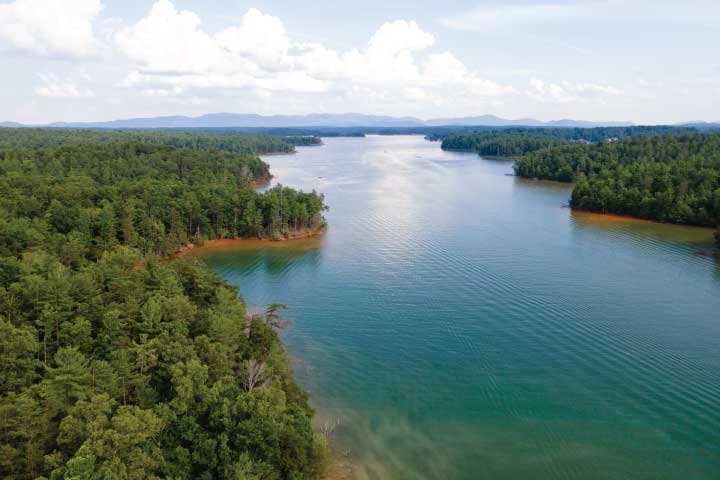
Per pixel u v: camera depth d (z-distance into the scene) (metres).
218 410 45.19
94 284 65.69
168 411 44.41
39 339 55.72
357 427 55.31
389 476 47.72
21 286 60.53
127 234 115.94
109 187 132.50
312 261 117.56
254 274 108.25
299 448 44.25
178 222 129.88
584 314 85.19
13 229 90.25
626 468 49.28
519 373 67.06
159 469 40.62
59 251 91.25
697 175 172.00
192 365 49.22
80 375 46.12
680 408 59.22
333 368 68.31
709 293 94.31
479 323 82.06
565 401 60.69
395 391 62.81
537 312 86.19
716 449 52.00
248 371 56.47
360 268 111.31
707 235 140.12
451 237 137.88
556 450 51.88
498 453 51.41
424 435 54.19
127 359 50.00
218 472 41.47
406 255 120.75
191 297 71.31
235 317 64.69
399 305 89.81
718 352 72.25
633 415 57.91
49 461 38.66
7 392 46.06
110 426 41.12
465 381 65.19
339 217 167.62
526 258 116.81
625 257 117.75
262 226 141.88
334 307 89.25
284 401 49.38
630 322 82.00
